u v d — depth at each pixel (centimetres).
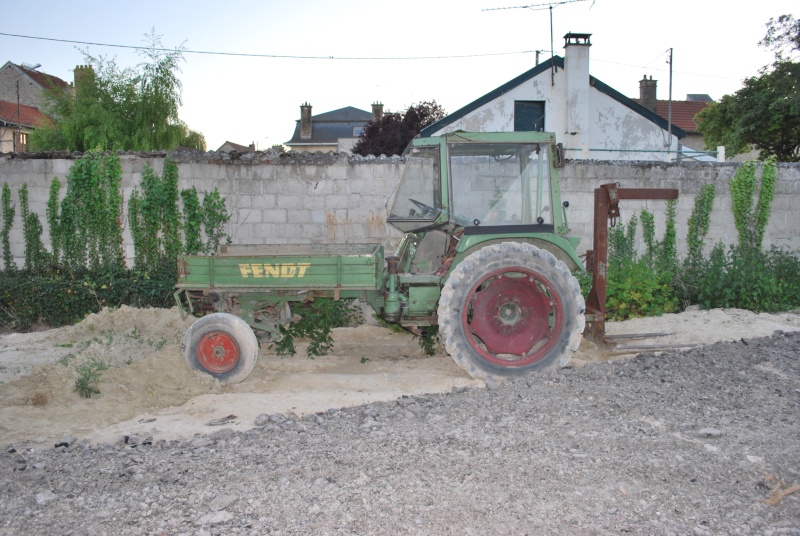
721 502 329
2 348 726
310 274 591
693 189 976
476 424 446
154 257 908
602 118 1997
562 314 589
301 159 906
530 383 546
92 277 899
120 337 701
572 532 304
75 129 1717
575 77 1950
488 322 603
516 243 586
